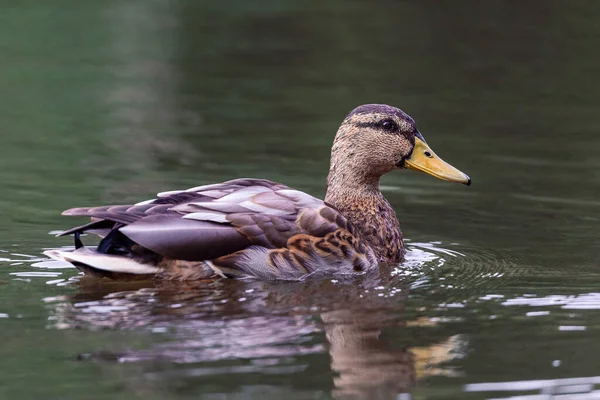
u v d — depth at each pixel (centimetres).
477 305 1123
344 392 888
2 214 1477
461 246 1387
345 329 1035
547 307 1116
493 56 2734
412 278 1230
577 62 2664
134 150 1895
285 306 1106
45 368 924
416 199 1650
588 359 969
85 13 3200
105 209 1154
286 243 1195
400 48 2828
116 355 950
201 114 2197
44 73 2536
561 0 3272
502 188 1700
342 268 1235
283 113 2208
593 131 2081
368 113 1362
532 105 2298
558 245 1387
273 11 3253
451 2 3306
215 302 1109
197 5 3341
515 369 945
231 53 2775
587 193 1664
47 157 1839
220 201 1192
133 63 2655
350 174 1362
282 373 922
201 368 928
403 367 947
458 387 909
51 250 1133
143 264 1148
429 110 2241
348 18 3161
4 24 3011
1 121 2105
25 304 1090
